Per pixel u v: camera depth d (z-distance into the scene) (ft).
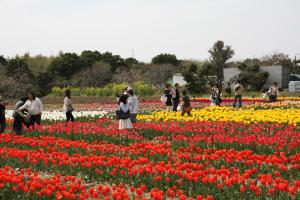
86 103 153.17
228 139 48.98
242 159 40.68
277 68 223.10
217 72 248.32
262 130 59.98
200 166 37.04
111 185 36.37
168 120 73.97
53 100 169.37
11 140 55.77
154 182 34.68
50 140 53.36
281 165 35.50
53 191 31.40
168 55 345.10
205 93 215.72
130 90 67.10
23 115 65.21
